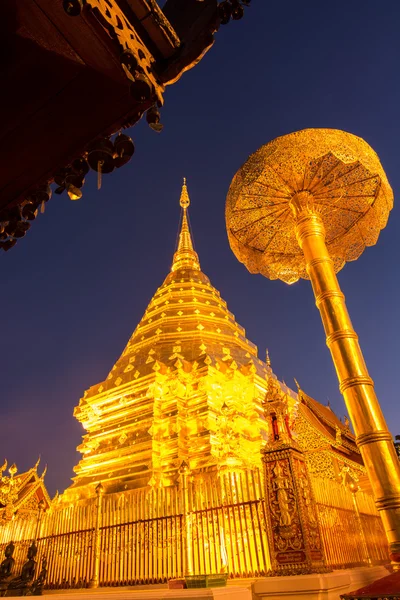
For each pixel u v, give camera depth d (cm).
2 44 307
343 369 940
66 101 337
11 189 404
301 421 1515
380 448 843
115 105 340
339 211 1296
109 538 1092
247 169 1179
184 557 910
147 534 1012
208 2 350
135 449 1698
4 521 1469
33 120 349
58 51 308
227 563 852
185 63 345
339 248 1408
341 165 1145
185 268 2919
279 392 864
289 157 1109
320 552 720
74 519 1220
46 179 395
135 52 308
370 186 1217
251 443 1703
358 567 870
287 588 648
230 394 1855
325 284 1048
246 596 665
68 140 362
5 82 327
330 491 932
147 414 1798
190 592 634
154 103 343
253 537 838
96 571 1066
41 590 1098
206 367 1839
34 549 1152
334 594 657
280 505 736
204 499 950
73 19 283
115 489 1557
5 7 284
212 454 1517
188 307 2459
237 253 1445
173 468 1550
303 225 1146
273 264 1473
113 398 2006
